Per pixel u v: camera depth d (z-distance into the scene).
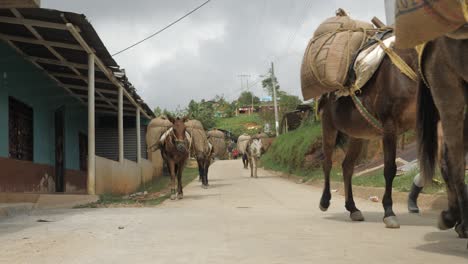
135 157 24.45
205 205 11.27
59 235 6.17
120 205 11.50
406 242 5.11
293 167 23.73
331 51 6.94
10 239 5.97
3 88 12.62
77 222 7.63
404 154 14.24
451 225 5.27
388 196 6.39
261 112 57.78
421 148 5.18
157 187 21.02
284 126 42.44
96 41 12.23
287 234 5.88
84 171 20.53
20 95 13.80
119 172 17.22
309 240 5.39
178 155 13.52
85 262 4.46
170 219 7.79
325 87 7.07
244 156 34.81
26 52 13.54
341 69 6.85
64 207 11.35
